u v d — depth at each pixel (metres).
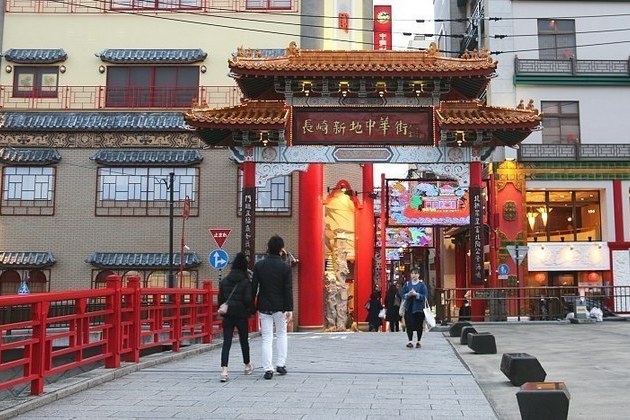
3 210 28.78
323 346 17.86
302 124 24.84
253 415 8.45
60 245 28.69
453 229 40.34
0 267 28.23
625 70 34.66
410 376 11.85
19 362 8.99
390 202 30.27
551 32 35.22
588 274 33.56
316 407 8.98
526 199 34.38
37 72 30.59
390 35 31.91
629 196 33.69
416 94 24.83
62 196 28.89
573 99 34.59
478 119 23.64
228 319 11.62
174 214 28.95
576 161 33.66
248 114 24.38
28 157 28.66
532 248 33.31
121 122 29.08
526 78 34.50
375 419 8.22
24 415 8.45
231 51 30.77
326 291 28.80
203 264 28.61
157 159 28.69
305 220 28.27
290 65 24.05
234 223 28.80
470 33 40.06
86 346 11.02
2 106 30.02
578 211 34.62
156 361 13.60
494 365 13.30
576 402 9.30
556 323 25.66
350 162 24.67
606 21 35.19
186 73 30.61
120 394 10.01
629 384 10.91
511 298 25.70
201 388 10.55
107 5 31.16
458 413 8.56
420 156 24.69
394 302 26.36
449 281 45.12
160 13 31.02
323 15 30.86
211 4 31.06
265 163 24.77
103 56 30.19
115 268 28.47
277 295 11.65
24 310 16.56
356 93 24.78
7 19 31.00
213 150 29.20
